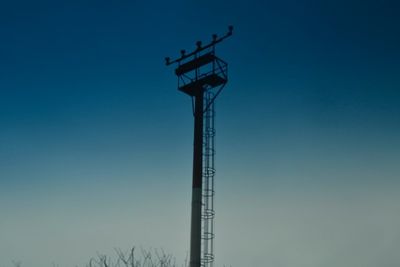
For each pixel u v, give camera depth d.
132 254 24.98
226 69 38.34
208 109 37.88
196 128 37.16
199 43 39.22
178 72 39.53
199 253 33.78
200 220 34.62
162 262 25.52
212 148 36.72
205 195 35.44
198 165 36.09
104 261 24.61
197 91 38.25
